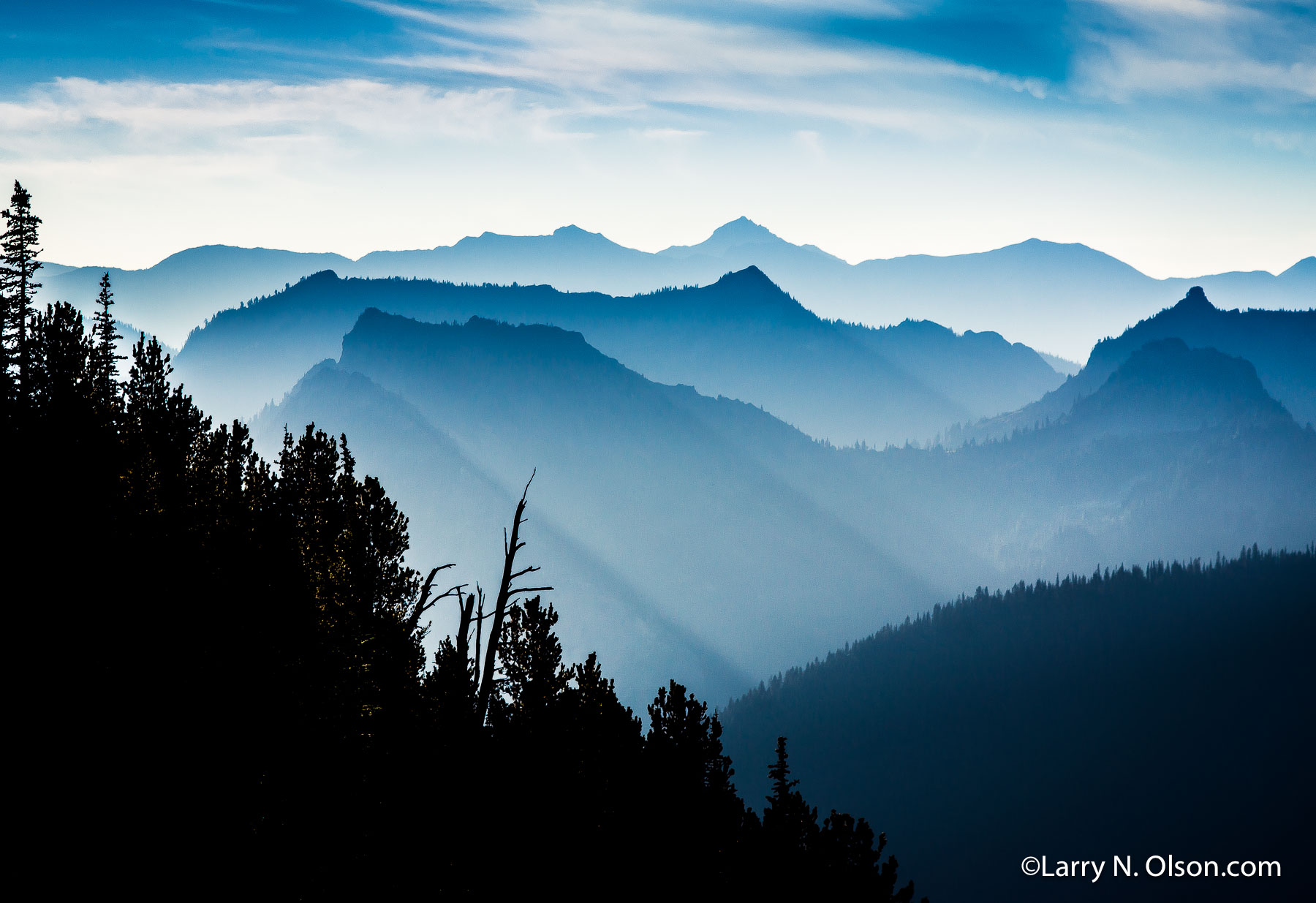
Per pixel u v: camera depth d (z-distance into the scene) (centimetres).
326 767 1894
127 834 1684
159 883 1645
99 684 1856
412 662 2131
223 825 1747
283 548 2138
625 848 1908
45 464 2067
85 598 1955
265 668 1950
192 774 1780
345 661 2042
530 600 2200
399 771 1883
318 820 1823
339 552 2148
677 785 2006
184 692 1878
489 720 2031
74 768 1736
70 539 1997
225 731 1847
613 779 1992
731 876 2028
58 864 1612
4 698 1781
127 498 2136
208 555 2111
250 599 2038
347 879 1759
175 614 1981
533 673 2105
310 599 2088
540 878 1811
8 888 1553
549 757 1911
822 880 2119
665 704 2169
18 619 1869
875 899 2144
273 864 1734
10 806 1661
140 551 2072
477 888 1784
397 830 1812
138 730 1803
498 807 1845
